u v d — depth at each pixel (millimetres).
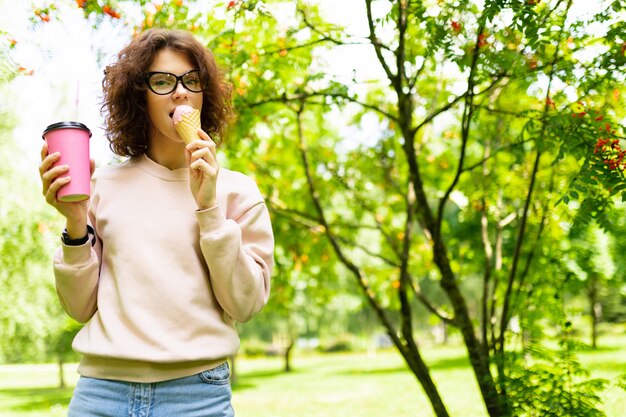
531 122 3076
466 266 6172
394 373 17391
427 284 20406
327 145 6055
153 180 1656
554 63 3033
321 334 31938
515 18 2658
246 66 3797
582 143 2793
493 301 4234
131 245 1562
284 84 4277
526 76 3064
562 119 2898
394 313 26688
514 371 3467
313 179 6000
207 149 1523
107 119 1793
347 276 13680
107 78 1818
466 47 3162
